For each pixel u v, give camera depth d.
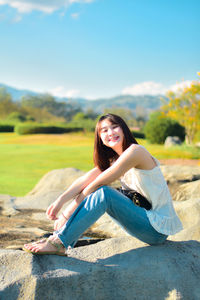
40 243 2.18
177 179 5.60
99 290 2.13
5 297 1.95
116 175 2.25
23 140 24.30
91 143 21.86
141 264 2.23
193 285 2.17
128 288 2.16
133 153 2.25
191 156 14.91
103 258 2.34
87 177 2.56
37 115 84.69
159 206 2.35
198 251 2.42
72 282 2.06
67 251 2.43
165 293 2.14
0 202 4.87
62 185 6.11
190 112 18.84
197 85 17.61
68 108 125.94
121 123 2.50
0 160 13.55
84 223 2.17
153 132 20.92
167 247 2.41
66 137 26.55
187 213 3.40
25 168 11.55
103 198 2.17
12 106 80.38
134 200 2.32
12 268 2.10
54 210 2.43
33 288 1.96
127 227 2.32
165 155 15.30
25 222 3.96
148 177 2.29
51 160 13.58
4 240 3.25
